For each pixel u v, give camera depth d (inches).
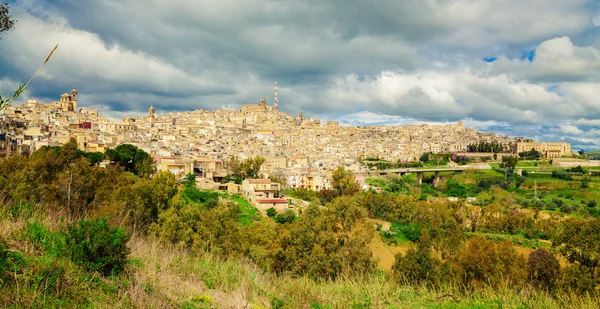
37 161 1775.3
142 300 337.4
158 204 1517.0
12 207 434.9
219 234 1202.0
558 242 1165.1
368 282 534.6
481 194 5300.2
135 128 7559.1
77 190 1425.9
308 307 437.1
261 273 553.9
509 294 505.7
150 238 565.0
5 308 271.7
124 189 1509.6
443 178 6811.0
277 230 1798.7
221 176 4146.2
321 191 4126.5
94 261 363.9
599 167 7465.6
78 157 2295.8
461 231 2618.1
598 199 4997.5
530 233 3093.0
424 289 516.7
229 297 409.7
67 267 338.0
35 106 7185.0
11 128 4576.8
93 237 369.7
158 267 434.9
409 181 6515.8
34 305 283.0
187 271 459.5
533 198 4830.2
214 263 529.0
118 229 387.9
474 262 1248.2
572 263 1110.4
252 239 1531.7
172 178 2047.2
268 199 3085.6
